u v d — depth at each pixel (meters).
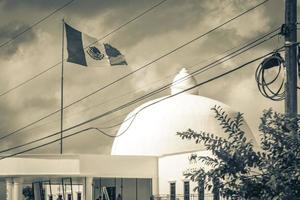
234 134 13.49
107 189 61.75
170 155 55.69
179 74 69.75
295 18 19.08
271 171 12.53
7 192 58.03
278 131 12.93
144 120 67.00
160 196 56.62
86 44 51.81
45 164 53.94
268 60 20.95
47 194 74.12
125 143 67.75
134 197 61.12
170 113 65.50
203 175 13.29
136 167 56.69
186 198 52.97
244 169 13.10
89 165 54.66
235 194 13.04
